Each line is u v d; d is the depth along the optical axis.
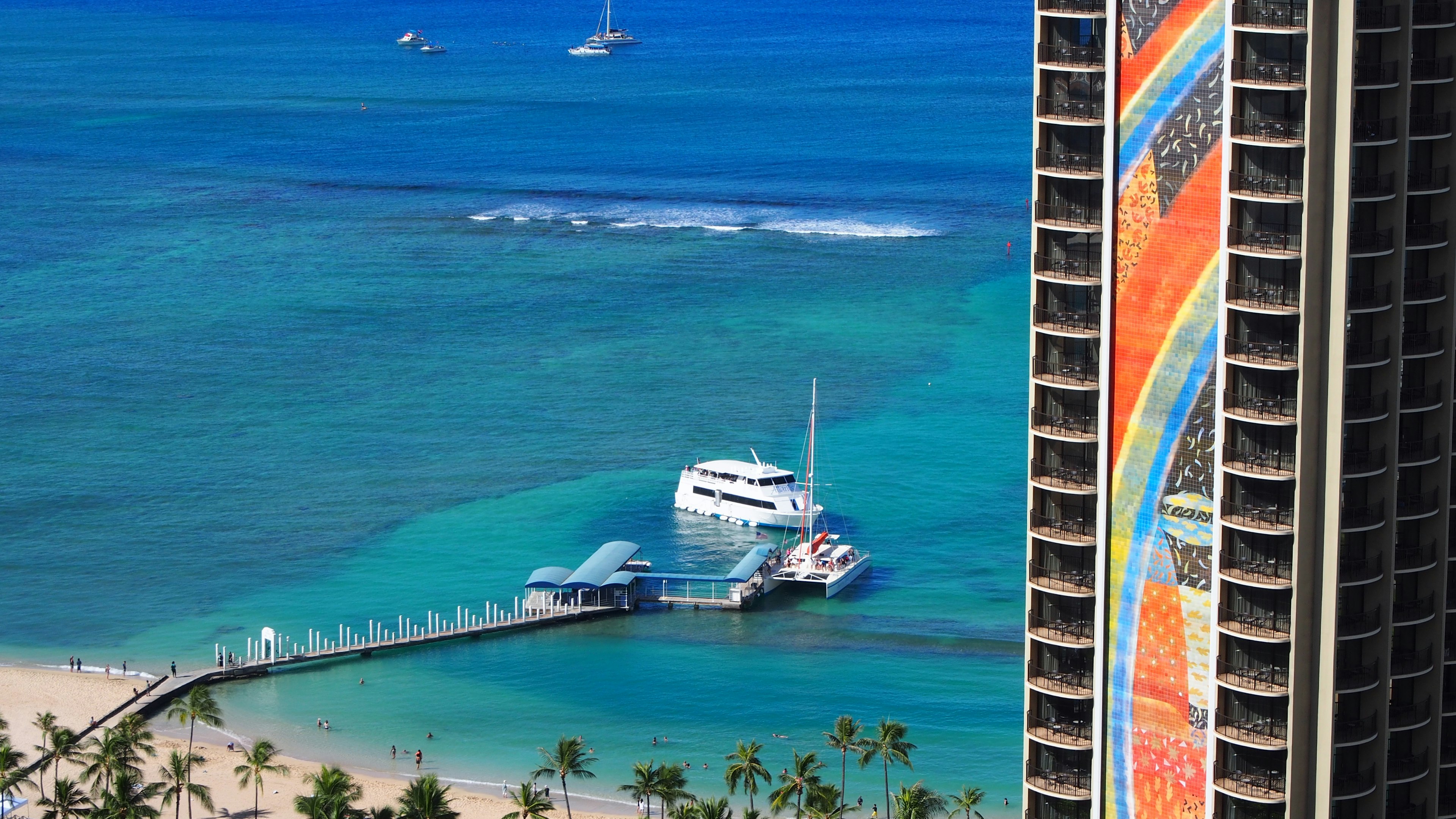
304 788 176.88
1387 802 116.69
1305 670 110.44
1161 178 109.31
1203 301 108.94
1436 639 115.38
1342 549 110.94
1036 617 119.56
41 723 177.75
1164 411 111.62
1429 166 109.31
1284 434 108.25
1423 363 111.38
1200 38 106.50
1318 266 106.12
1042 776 120.56
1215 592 110.94
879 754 177.38
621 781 179.62
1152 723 115.81
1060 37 112.62
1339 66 103.25
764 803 174.12
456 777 180.75
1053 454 117.94
